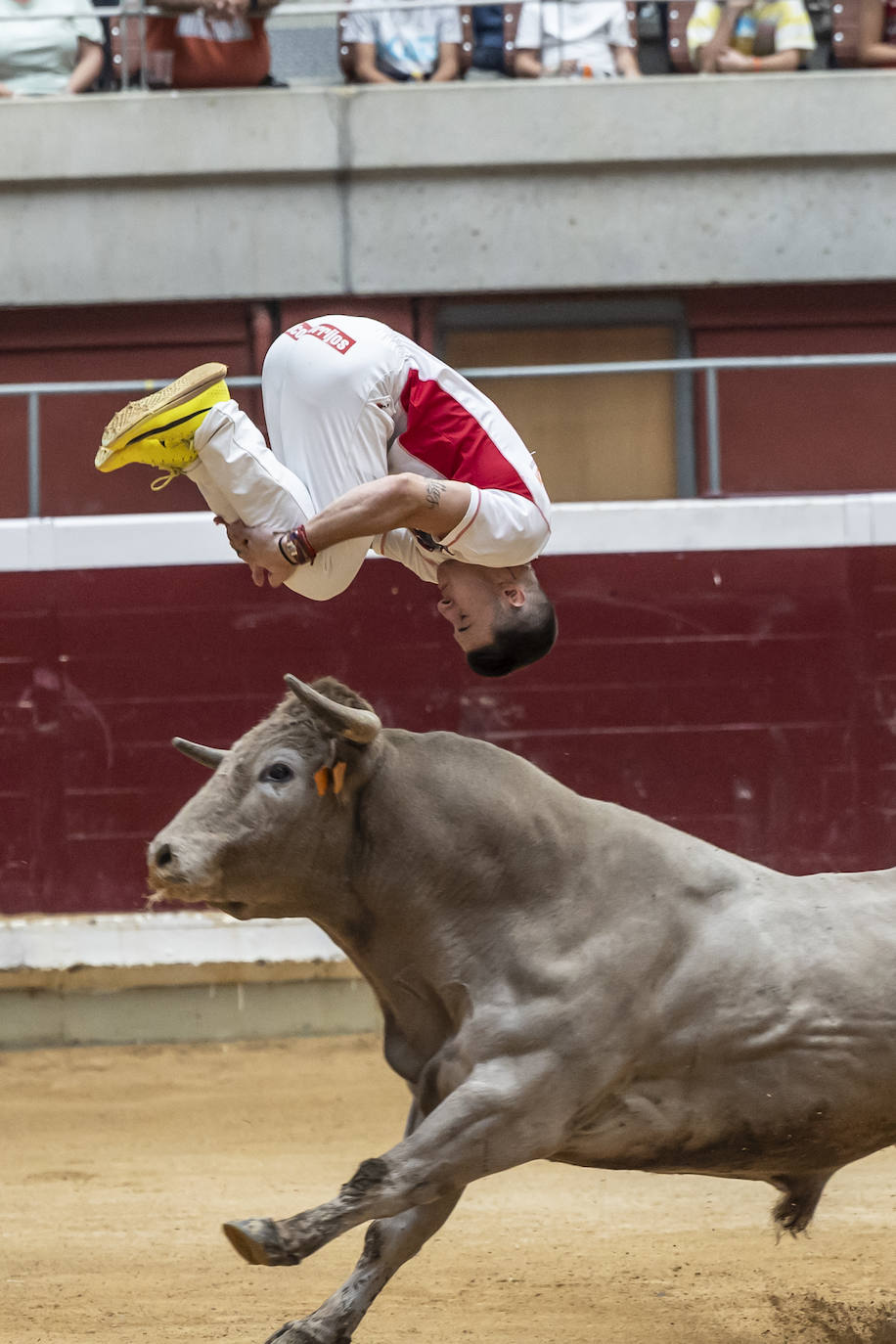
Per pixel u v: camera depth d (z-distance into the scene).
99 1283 10.24
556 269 25.48
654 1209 12.89
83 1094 18.73
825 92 25.31
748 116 25.27
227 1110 17.70
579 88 25.27
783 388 25.58
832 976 8.02
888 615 21.70
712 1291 10.00
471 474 8.45
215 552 21.58
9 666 21.50
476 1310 9.55
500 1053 7.75
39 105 25.33
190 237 25.48
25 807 21.42
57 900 21.45
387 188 25.48
